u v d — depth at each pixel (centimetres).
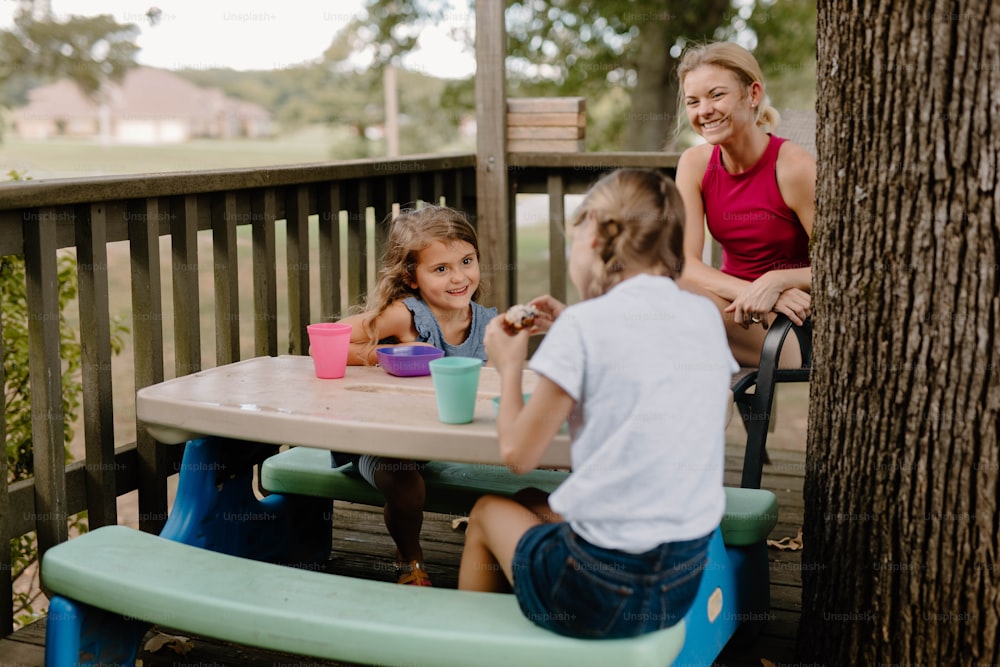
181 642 250
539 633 181
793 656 240
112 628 222
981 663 200
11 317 360
